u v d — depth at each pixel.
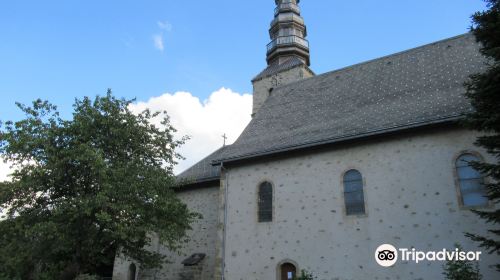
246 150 15.97
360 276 12.13
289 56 31.45
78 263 13.30
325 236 13.12
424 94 13.88
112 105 14.35
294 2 33.75
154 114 15.54
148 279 19.02
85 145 12.47
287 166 14.77
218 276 14.76
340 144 13.80
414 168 12.28
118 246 14.20
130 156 14.61
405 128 12.34
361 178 13.11
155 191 13.48
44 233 11.91
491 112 8.73
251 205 15.07
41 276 13.40
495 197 8.91
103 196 11.88
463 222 11.15
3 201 12.66
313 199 13.77
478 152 11.48
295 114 17.17
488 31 8.86
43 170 12.31
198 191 19.45
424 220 11.69
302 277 12.02
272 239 14.13
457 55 15.09
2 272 13.62
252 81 30.66
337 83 17.81
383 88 15.60
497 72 8.57
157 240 19.44
